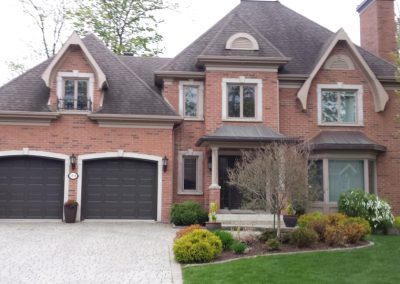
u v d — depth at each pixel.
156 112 19.81
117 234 15.56
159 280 9.69
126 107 19.88
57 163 19.50
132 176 19.81
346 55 21.61
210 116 20.19
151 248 13.04
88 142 19.47
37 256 11.88
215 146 18.89
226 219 18.19
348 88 21.38
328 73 21.41
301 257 11.29
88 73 19.97
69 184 19.23
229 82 20.44
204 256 11.16
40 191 19.31
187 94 21.25
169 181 19.67
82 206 19.28
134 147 19.67
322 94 21.47
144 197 19.75
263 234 13.33
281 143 16.02
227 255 11.80
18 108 19.25
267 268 10.18
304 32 24.30
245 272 9.87
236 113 20.53
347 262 10.80
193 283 9.16
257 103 20.45
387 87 21.80
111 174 19.70
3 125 19.22
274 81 20.58
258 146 19.02
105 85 20.11
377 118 21.36
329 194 19.91
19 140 19.20
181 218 18.03
